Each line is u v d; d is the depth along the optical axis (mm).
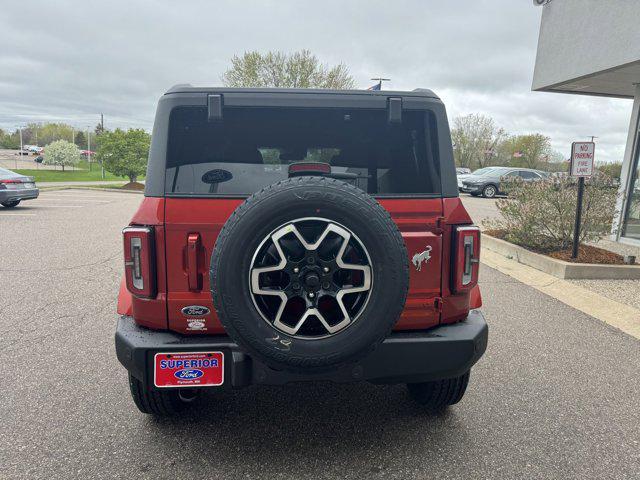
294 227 2299
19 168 58094
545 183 8906
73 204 18797
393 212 2658
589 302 6297
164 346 2537
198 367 2559
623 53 8477
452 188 2760
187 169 2787
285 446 3010
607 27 8844
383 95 2752
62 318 5387
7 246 9766
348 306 2461
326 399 3646
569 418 3418
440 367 2693
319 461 2857
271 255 2369
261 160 2900
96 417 3318
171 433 3137
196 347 2539
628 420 3406
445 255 2730
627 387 3926
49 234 11289
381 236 2320
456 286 2711
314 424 3279
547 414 3467
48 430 3148
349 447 3006
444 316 2777
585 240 8617
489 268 8219
